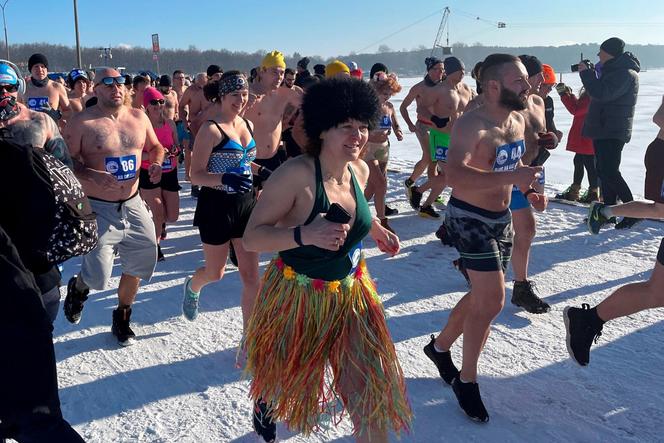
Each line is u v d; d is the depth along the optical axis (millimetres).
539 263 6289
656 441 3266
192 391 3896
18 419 2418
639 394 3727
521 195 4816
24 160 2584
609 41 7449
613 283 5664
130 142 4477
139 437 3400
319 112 2592
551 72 7039
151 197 6688
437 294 5531
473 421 3469
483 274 3428
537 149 4836
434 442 3295
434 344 3875
